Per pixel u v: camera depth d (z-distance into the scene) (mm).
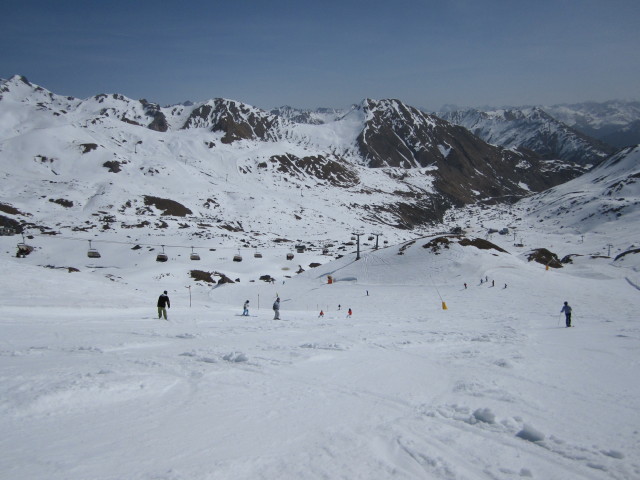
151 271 93375
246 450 6598
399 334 22672
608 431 8141
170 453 6320
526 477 6152
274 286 84375
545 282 70375
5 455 5996
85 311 31562
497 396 10422
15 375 9883
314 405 9188
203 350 15070
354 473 6020
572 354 17094
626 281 75250
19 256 81812
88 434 6938
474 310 50719
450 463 6523
